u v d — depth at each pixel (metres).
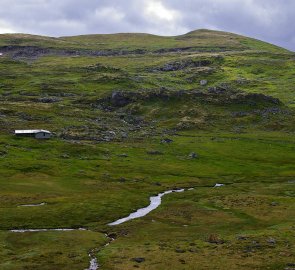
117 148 193.12
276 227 85.19
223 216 97.94
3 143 181.75
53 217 95.44
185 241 77.44
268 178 151.12
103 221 95.62
